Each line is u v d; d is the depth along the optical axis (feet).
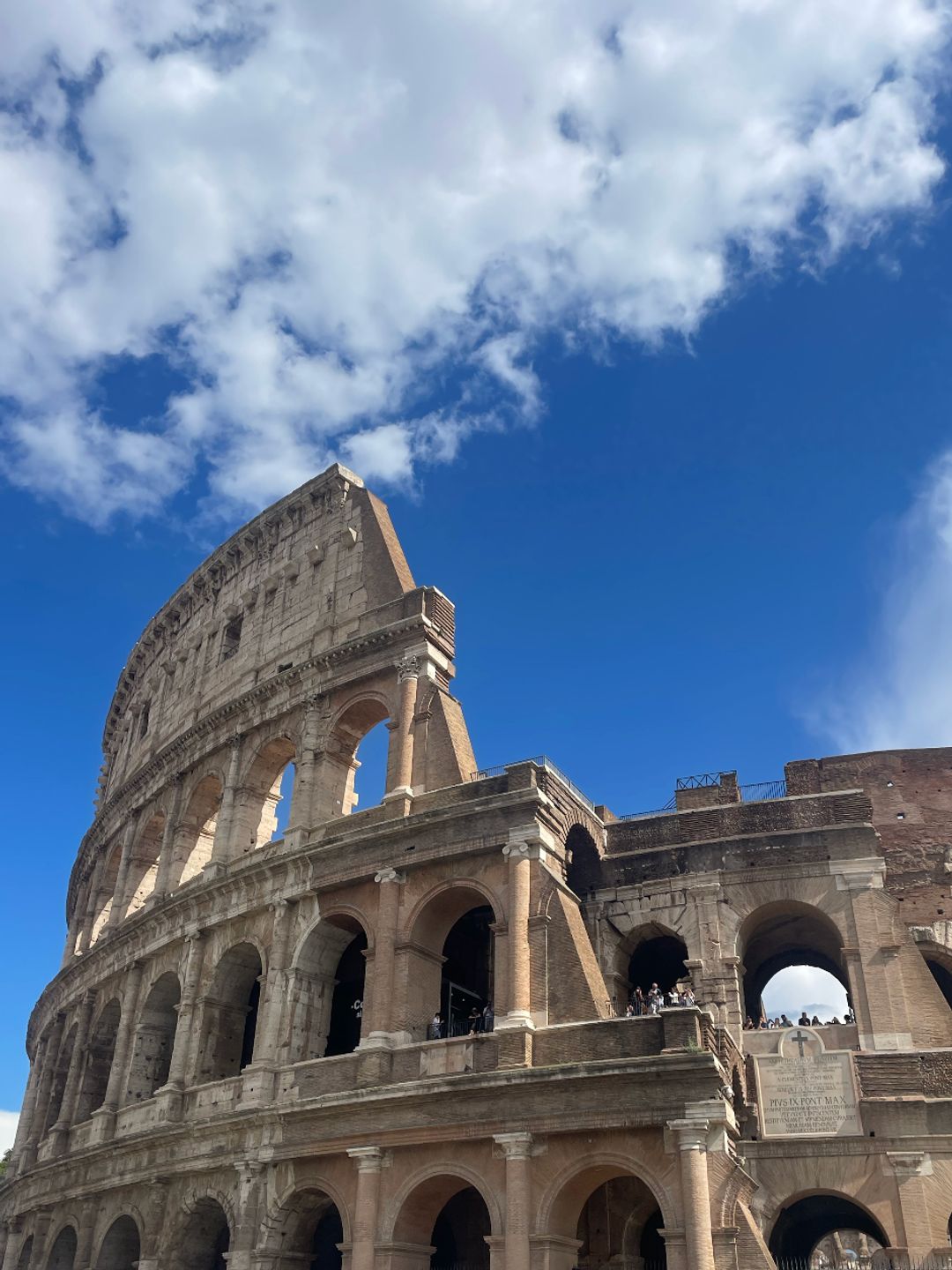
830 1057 139.54
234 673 214.28
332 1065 147.95
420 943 152.15
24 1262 203.31
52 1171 195.83
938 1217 127.34
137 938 200.13
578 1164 123.03
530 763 152.05
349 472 216.74
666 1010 125.29
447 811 152.66
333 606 198.70
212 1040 172.45
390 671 178.70
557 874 149.18
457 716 172.65
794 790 189.26
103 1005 210.38
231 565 235.40
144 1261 158.81
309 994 161.99
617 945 160.86
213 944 179.11
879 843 159.43
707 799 181.37
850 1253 232.53
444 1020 165.27
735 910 155.94
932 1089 135.23
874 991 143.74
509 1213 122.62
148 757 237.25
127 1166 172.35
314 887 163.84
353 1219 136.26
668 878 161.68
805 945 180.24
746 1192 124.77
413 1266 133.28
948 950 167.73
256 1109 150.41
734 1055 140.26
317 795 178.09
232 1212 149.07
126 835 232.53
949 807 181.98
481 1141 130.21
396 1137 135.54
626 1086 122.93
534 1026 134.41
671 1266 113.50
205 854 210.59
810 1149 134.31
